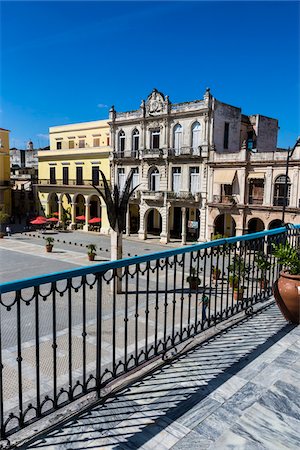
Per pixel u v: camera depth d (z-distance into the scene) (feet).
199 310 46.52
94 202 159.53
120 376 14.93
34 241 121.60
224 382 14.57
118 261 14.02
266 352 17.08
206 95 109.70
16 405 26.48
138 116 129.18
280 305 20.70
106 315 48.55
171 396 13.67
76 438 11.48
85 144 160.25
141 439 11.33
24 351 37.55
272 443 10.36
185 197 116.47
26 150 220.43
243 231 105.81
